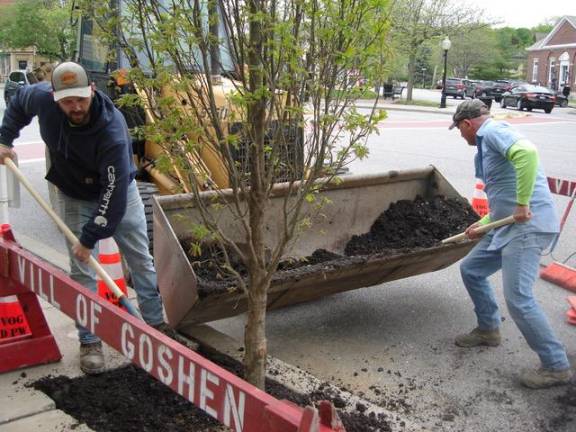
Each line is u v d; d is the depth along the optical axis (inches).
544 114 1316.4
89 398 145.9
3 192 176.2
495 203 174.2
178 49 108.8
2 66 2075.5
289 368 165.9
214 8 108.1
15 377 154.4
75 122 139.2
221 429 135.4
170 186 231.3
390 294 235.8
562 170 507.5
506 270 167.9
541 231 166.2
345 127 114.0
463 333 201.5
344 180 214.4
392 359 183.8
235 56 108.5
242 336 198.4
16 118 156.0
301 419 76.1
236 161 130.0
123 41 115.2
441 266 214.8
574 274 244.5
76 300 124.3
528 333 165.5
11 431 130.6
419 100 1759.4
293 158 122.0
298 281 169.8
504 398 162.2
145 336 105.1
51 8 1320.1
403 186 231.6
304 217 154.5
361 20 104.0
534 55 2837.1
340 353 187.5
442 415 153.9
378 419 144.4
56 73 132.0
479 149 177.5
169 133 113.7
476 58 2906.0
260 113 111.7
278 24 98.6
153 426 136.0
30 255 143.7
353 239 221.3
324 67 107.0
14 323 164.2
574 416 154.1
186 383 96.8
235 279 164.2
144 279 169.2
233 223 184.9
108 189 139.0
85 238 138.1
